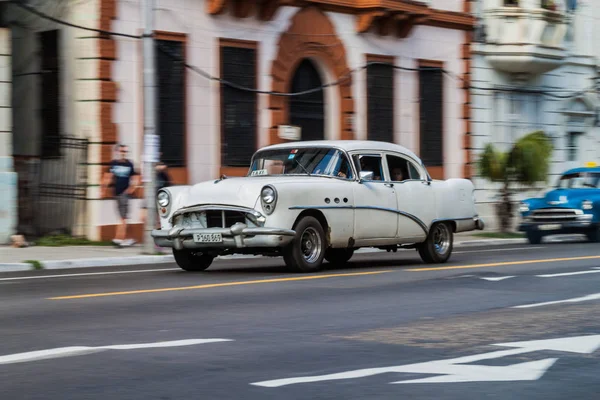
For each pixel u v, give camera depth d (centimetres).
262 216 1583
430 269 1720
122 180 2277
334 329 1014
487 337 969
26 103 2569
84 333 971
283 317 1099
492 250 2414
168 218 1669
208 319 1077
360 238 1733
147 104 2081
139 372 777
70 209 2433
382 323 1061
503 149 3631
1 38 2220
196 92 2617
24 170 2489
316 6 2931
